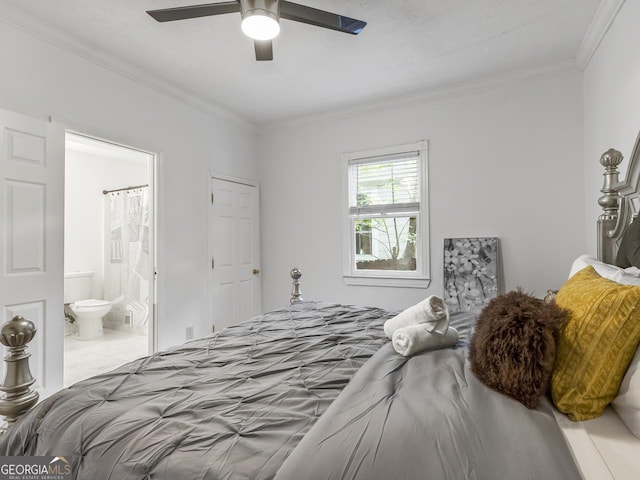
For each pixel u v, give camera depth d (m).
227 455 0.80
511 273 3.06
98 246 4.82
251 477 0.73
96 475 0.86
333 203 3.91
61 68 2.39
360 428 0.80
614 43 2.13
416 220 3.51
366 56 2.72
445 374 1.07
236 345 1.57
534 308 1.00
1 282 2.03
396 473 0.69
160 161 3.13
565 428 0.87
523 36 2.46
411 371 1.13
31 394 1.17
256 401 1.04
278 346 1.54
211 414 0.97
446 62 2.82
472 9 2.17
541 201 2.96
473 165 3.21
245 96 3.46
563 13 2.21
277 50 2.63
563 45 2.58
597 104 2.48
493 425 0.80
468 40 2.51
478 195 3.19
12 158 2.09
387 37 2.47
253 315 4.19
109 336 4.44
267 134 4.32
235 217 3.99
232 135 3.98
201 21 2.27
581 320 0.94
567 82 2.87
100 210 4.84
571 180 2.86
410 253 3.57
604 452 0.78
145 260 4.45
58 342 2.30
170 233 3.21
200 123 3.56
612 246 1.78
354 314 2.17
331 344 1.57
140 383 1.19
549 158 2.93
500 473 0.67
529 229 3.00
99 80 2.63
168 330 3.16
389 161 3.63
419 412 0.84
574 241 2.85
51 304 2.27
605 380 0.89
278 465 0.76
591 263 1.62
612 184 1.81
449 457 0.70
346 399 0.95
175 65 2.84
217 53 2.66
